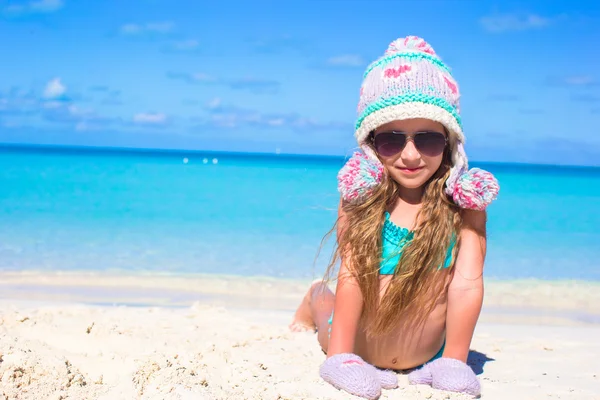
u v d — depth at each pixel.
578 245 9.72
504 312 5.39
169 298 5.57
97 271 6.72
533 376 3.33
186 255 7.94
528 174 49.53
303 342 3.87
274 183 23.19
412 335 3.11
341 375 2.80
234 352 3.40
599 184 31.42
